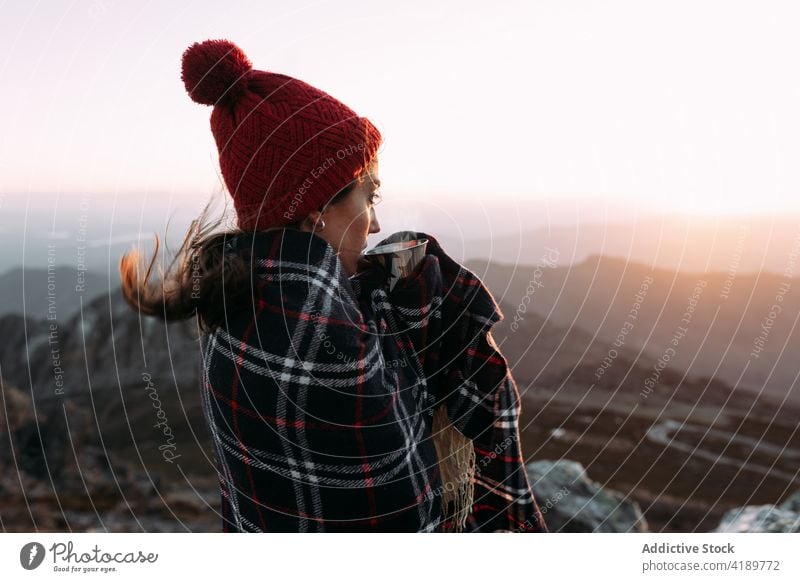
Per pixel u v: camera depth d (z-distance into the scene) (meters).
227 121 1.53
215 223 1.53
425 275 1.56
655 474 39.00
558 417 49.16
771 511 3.72
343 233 1.55
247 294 1.38
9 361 48.38
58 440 24.39
